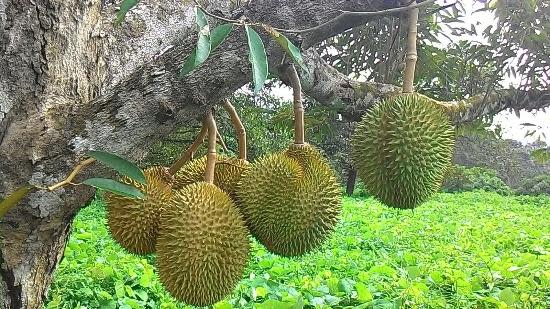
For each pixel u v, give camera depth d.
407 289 2.29
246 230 1.07
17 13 0.89
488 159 13.62
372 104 1.29
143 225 1.07
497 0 2.09
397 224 5.51
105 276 2.62
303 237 1.09
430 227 5.27
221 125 4.74
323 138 2.21
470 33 2.16
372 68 1.81
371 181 1.15
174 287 1.01
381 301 2.30
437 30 2.06
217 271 1.00
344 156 7.26
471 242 4.32
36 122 0.86
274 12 0.90
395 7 0.98
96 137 0.86
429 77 2.15
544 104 1.96
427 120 1.12
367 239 4.56
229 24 0.66
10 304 0.93
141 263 2.89
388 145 1.11
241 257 1.04
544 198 10.48
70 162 0.86
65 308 2.28
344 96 1.28
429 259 3.58
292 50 0.71
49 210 0.88
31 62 0.89
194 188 1.05
